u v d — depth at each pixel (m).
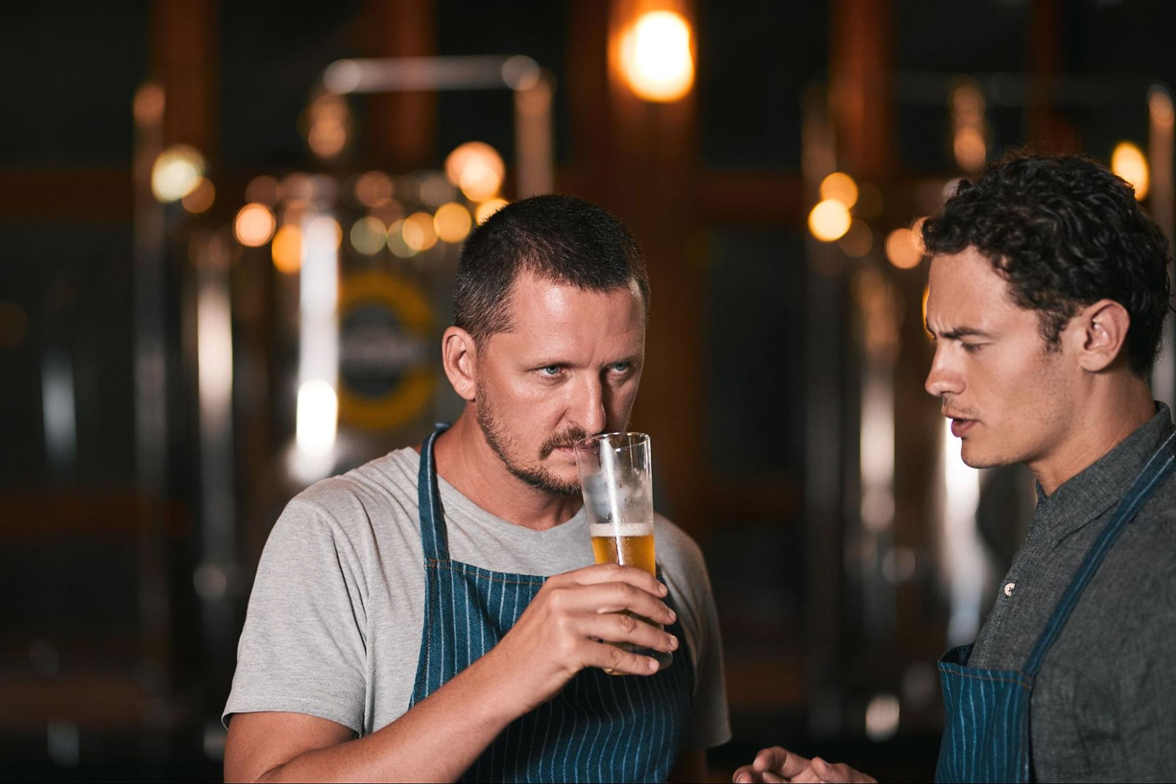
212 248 4.58
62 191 5.41
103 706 4.65
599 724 1.59
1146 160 4.91
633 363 1.55
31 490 5.70
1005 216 1.31
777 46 6.12
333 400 4.56
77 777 3.58
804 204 5.09
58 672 5.05
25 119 5.71
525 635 1.34
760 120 6.12
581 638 1.31
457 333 1.59
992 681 1.33
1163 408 1.41
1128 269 1.30
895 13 5.64
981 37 5.98
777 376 6.14
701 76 6.08
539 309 1.48
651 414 5.45
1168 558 1.24
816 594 4.89
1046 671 1.29
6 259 5.71
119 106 5.76
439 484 1.66
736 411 6.15
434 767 1.33
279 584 1.53
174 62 5.24
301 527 1.57
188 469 4.75
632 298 1.52
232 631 4.64
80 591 5.77
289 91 5.80
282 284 4.56
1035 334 1.32
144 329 4.78
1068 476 1.37
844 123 4.88
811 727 4.29
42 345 5.75
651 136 5.40
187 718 4.51
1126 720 1.23
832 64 5.67
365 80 5.07
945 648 4.71
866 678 4.74
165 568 4.75
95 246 5.75
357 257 4.56
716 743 1.85
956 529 4.71
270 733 1.47
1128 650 1.23
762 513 5.86
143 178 4.79
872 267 4.77
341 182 4.55
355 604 1.55
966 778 1.37
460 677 1.36
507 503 1.63
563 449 1.52
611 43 5.41
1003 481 4.68
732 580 6.02
